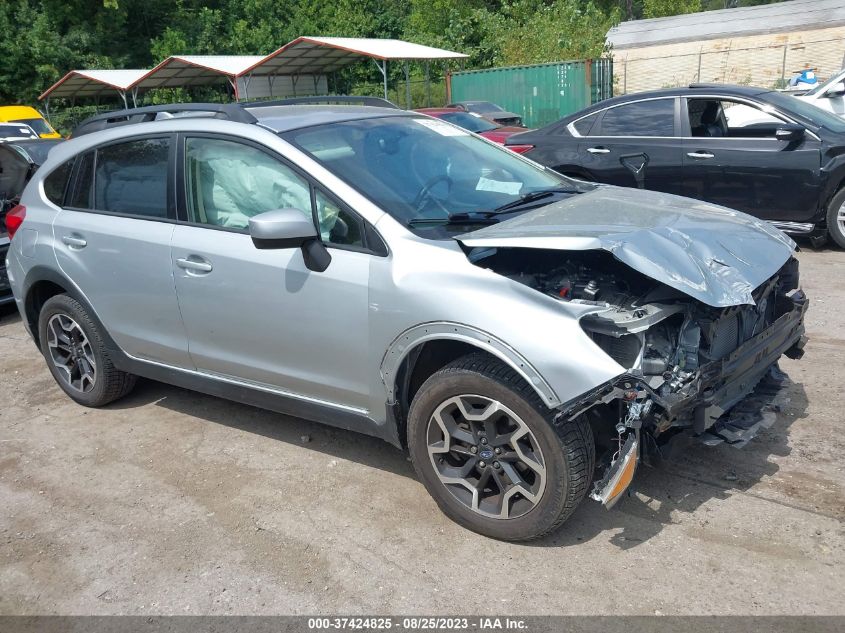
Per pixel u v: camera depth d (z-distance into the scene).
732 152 7.38
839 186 7.26
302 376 3.66
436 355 3.35
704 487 3.49
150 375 4.43
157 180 4.13
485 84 24.61
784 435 3.90
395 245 3.25
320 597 2.96
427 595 2.92
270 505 3.64
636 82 33.50
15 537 3.52
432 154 3.98
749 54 30.94
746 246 3.37
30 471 4.14
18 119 18.17
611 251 2.90
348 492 3.70
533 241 3.00
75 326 4.73
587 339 2.80
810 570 2.88
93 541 3.45
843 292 6.20
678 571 2.94
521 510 3.10
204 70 27.44
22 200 4.91
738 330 3.40
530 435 2.96
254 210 3.72
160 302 4.11
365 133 3.92
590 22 31.89
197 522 3.54
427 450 3.28
